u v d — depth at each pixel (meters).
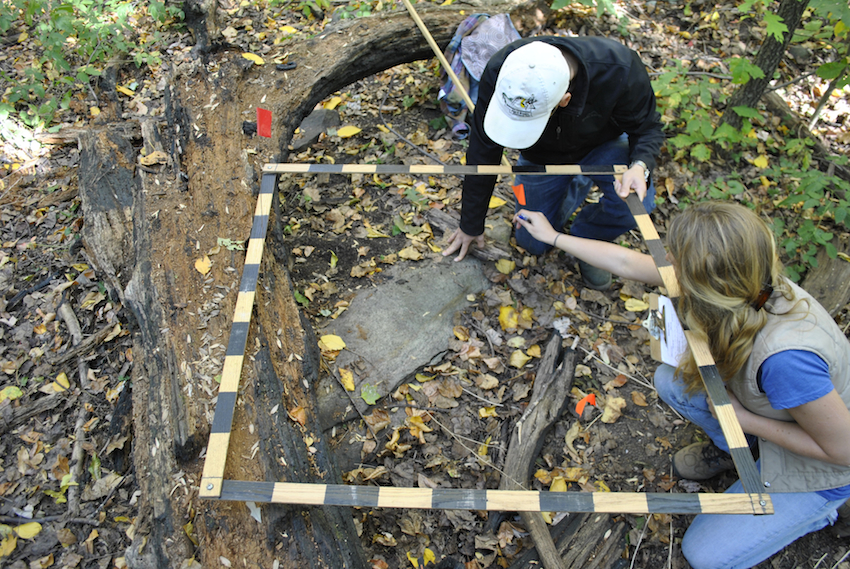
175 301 2.14
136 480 2.08
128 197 2.57
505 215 3.39
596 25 4.44
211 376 1.97
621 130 2.60
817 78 4.25
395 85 4.19
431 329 2.83
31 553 1.94
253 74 3.04
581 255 2.34
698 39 4.52
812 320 1.69
